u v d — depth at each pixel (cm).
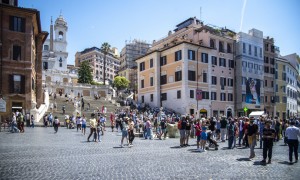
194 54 5128
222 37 5638
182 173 1020
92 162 1226
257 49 6212
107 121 4197
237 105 5753
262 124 1919
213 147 1870
